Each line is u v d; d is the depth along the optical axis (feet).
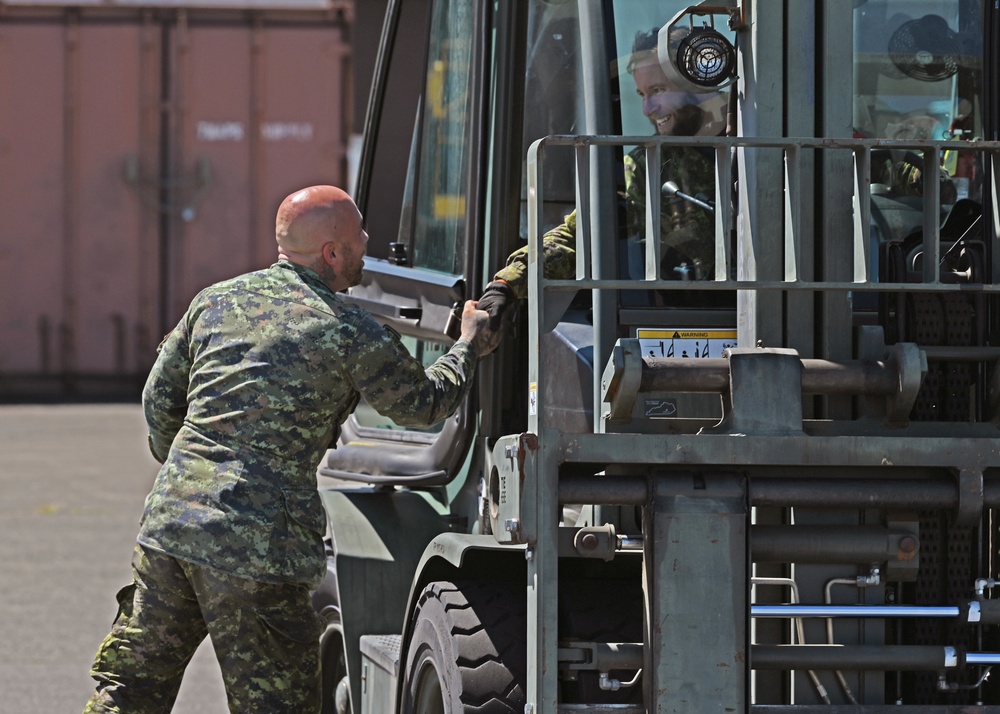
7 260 224.53
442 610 38.88
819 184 36.47
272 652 39.06
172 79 221.66
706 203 39.86
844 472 33.94
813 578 35.63
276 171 223.51
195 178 223.30
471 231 43.11
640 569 39.17
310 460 39.60
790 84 36.01
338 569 49.85
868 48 42.63
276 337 39.58
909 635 36.32
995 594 36.88
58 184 223.30
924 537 36.27
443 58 47.98
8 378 227.61
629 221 39.68
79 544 115.85
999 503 33.22
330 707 54.49
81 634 83.10
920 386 34.58
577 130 42.42
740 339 37.06
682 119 39.91
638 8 39.88
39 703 67.15
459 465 44.88
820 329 36.32
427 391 39.17
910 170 42.04
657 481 32.91
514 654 37.45
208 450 39.06
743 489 32.99
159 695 40.81
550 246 40.19
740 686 32.48
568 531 33.86
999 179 35.53
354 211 41.96
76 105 221.87
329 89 222.69
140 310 225.97
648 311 38.42
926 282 33.76
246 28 221.46
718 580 32.63
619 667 34.76
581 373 38.42
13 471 163.32
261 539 38.24
